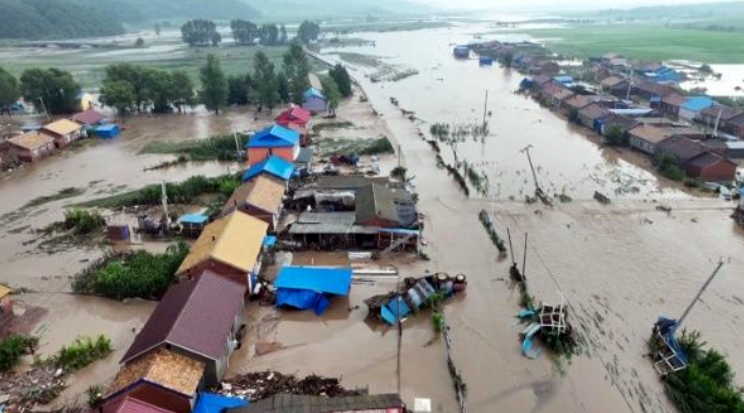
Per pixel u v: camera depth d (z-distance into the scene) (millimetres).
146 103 108438
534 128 88875
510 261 45594
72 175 70375
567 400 30812
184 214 55094
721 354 34000
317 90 111438
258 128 92688
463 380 32375
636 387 31688
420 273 43781
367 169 67688
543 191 60812
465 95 116875
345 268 44188
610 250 47281
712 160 62844
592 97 97875
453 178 65000
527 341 35156
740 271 43625
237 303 35344
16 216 56625
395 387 31734
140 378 27047
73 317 38719
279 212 53156
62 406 30203
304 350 34969
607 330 36625
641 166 69500
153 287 40562
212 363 30469
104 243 49562
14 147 75375
